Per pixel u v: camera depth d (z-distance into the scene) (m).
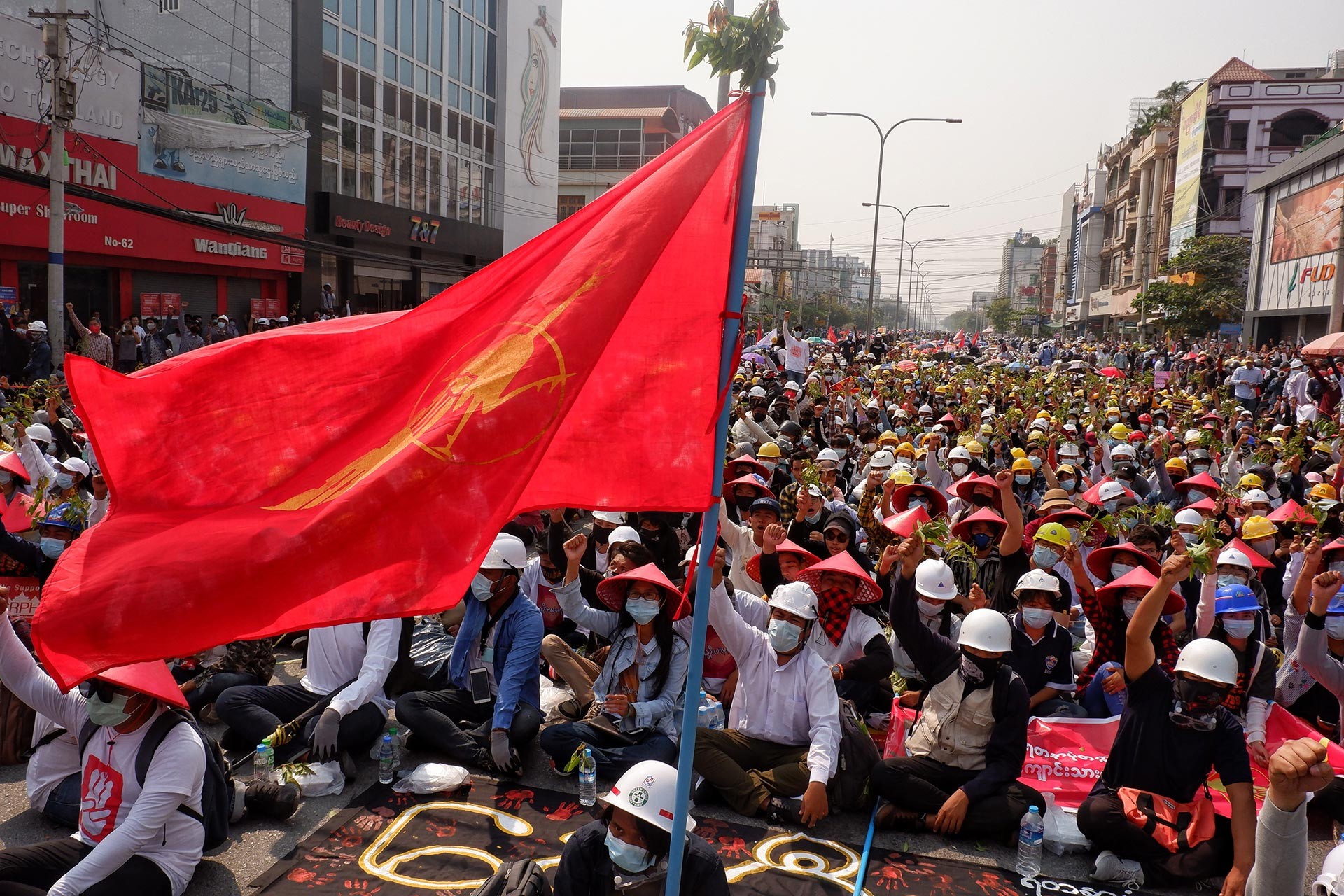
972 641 5.78
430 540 3.22
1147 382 34.16
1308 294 44.06
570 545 7.03
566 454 3.72
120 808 4.67
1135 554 7.90
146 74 27.28
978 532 9.16
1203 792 5.52
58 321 19.14
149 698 4.70
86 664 2.98
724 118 3.71
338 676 6.74
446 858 5.42
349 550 3.15
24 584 7.70
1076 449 16.03
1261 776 6.20
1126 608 7.21
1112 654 7.32
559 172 78.69
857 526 9.70
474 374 3.46
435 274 47.56
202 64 33.28
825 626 7.05
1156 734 5.46
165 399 3.44
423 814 5.87
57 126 18.70
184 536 3.14
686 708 3.63
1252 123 62.59
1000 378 32.59
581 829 4.23
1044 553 8.12
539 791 6.23
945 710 5.94
